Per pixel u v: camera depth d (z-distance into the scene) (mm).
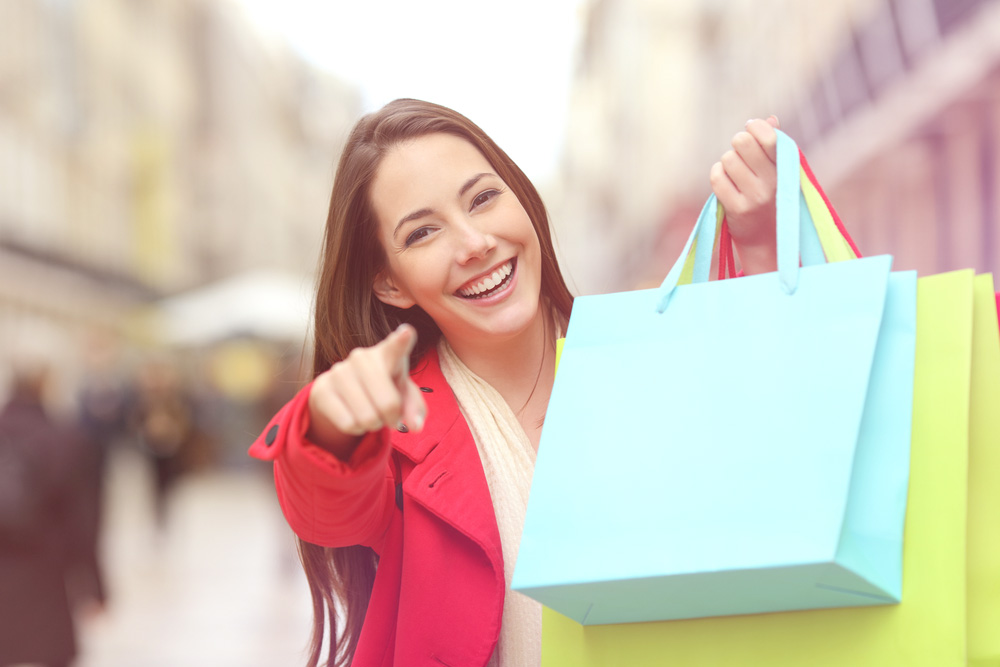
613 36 42688
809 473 1257
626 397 1403
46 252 28219
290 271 82812
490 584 1540
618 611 1365
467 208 1653
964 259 8766
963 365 1309
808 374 1324
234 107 63062
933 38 8047
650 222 32531
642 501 1317
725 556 1238
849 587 1237
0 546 4824
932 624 1238
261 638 6871
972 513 1318
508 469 1659
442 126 1690
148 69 44250
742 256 1749
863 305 1343
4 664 4797
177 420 13336
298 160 89562
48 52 30859
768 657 1310
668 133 32062
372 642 1600
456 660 1513
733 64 21266
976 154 8516
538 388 1803
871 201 11188
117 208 37406
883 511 1276
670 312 1452
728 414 1337
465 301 1671
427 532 1563
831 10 11648
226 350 29062
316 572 1792
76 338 30375
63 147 31766
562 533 1334
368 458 1294
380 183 1679
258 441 1334
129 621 7742
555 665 1425
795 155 1577
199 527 15594
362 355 1176
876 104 9602
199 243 57844
